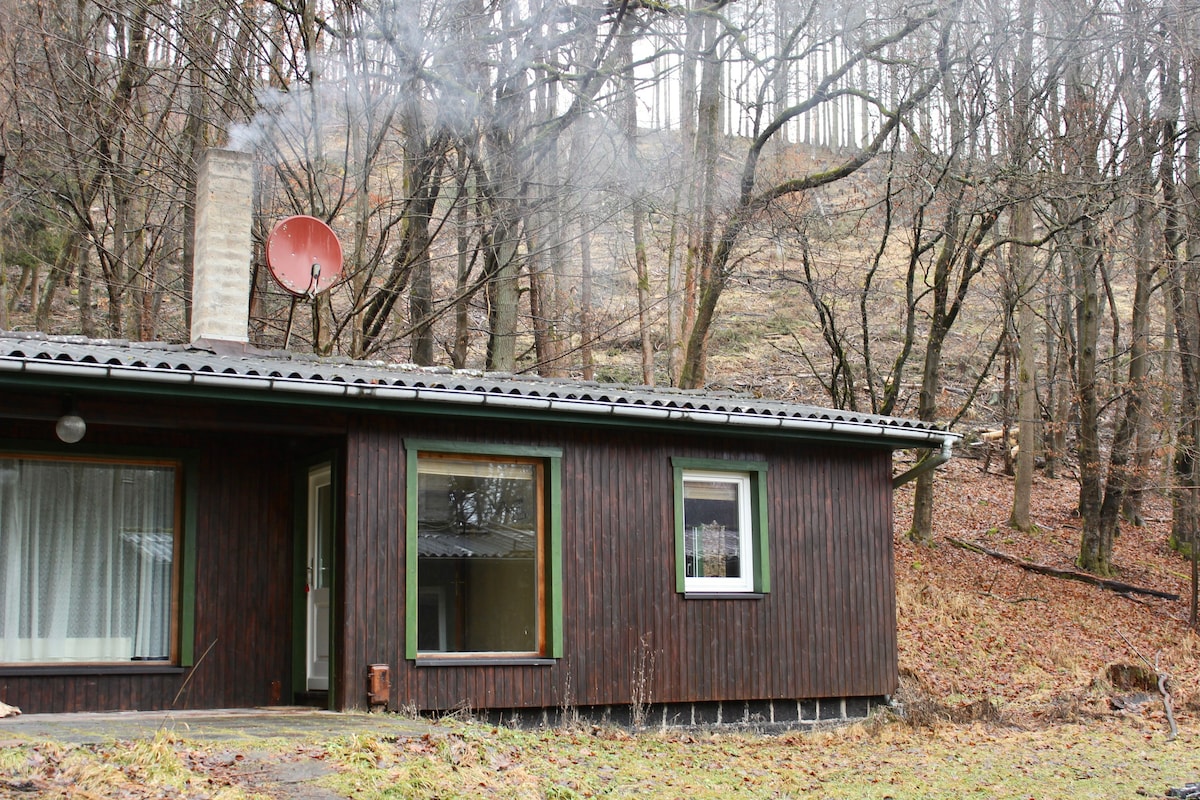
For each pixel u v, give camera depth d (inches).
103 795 226.4
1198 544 824.3
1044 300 1089.4
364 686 379.2
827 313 857.5
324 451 403.2
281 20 698.2
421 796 262.4
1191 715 522.9
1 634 364.5
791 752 419.2
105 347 381.1
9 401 342.0
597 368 1216.2
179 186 718.5
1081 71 837.2
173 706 383.6
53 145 722.8
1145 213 900.6
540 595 421.7
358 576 382.9
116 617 382.0
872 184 1025.5
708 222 871.7
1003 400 1190.3
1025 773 386.0
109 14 717.3
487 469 419.5
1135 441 984.9
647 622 440.1
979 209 779.4
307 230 454.6
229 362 355.6
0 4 660.1
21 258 901.8
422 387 376.5
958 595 773.9
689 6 834.2
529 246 796.0
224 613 398.3
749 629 463.5
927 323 1254.3
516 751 343.6
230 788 243.4
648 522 446.9
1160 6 817.5
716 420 436.8
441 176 733.9
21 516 372.5
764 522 473.4
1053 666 665.0
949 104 827.4
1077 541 988.6
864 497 503.2
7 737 260.7
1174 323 962.1
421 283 765.9
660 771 355.6
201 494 399.9
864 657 491.8
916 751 424.2
